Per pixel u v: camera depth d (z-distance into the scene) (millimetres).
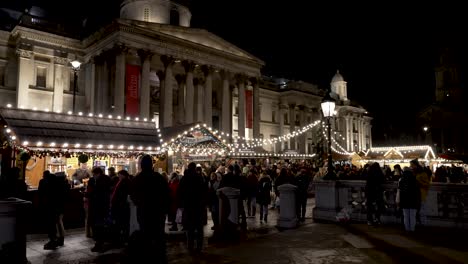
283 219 14156
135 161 22781
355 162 37188
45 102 38219
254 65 50688
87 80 41062
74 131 16906
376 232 12320
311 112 70062
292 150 60125
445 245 10203
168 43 40594
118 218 11523
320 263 8523
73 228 14711
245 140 47250
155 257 7297
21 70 36688
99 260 9641
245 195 15344
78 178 17109
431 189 13453
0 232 7594
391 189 14328
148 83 38250
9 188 10727
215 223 13992
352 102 83375
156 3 46688
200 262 8898
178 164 25344
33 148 15172
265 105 64438
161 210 7672
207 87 44500
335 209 15328
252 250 10039
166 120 40031
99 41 38938
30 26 37750
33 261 9555
